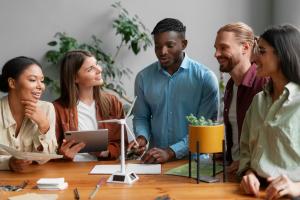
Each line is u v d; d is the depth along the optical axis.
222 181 1.68
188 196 1.49
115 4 3.75
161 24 2.22
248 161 1.68
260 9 3.80
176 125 2.33
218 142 1.66
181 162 2.03
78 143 2.03
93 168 1.92
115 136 2.32
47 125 2.01
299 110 1.49
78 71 2.24
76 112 2.27
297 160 1.48
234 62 1.89
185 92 2.31
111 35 3.78
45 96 3.74
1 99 2.05
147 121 2.44
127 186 1.63
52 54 3.62
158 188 1.59
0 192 1.58
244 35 1.87
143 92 2.41
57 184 1.60
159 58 2.23
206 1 3.78
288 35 1.50
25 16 3.74
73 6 3.75
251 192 1.49
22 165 1.88
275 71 1.54
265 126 1.56
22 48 3.76
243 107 1.92
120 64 3.80
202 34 3.80
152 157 2.00
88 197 1.50
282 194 1.39
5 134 2.01
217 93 2.28
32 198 1.49
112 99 2.40
